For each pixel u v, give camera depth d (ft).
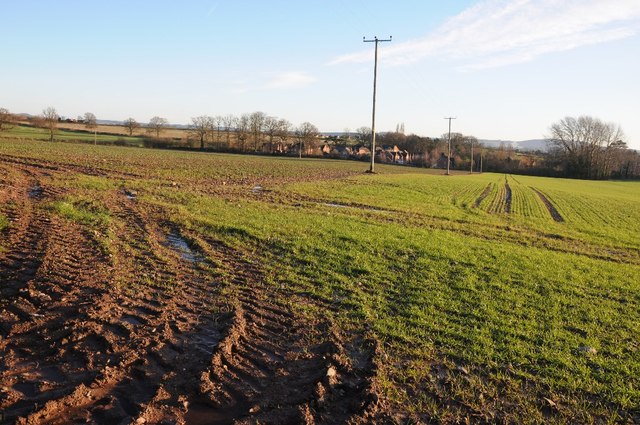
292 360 20.80
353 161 346.95
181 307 25.96
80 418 15.44
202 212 59.06
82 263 32.27
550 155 393.91
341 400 17.67
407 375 19.93
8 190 63.93
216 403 16.87
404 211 78.28
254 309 26.40
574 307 30.07
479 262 40.70
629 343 24.58
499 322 26.48
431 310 27.71
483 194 130.11
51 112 293.84
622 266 45.83
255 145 384.68
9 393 16.31
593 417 17.71
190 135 364.99
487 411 17.57
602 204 125.08
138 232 44.60
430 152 435.53
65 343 20.48
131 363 19.26
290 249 41.22
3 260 31.58
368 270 35.37
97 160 132.87
